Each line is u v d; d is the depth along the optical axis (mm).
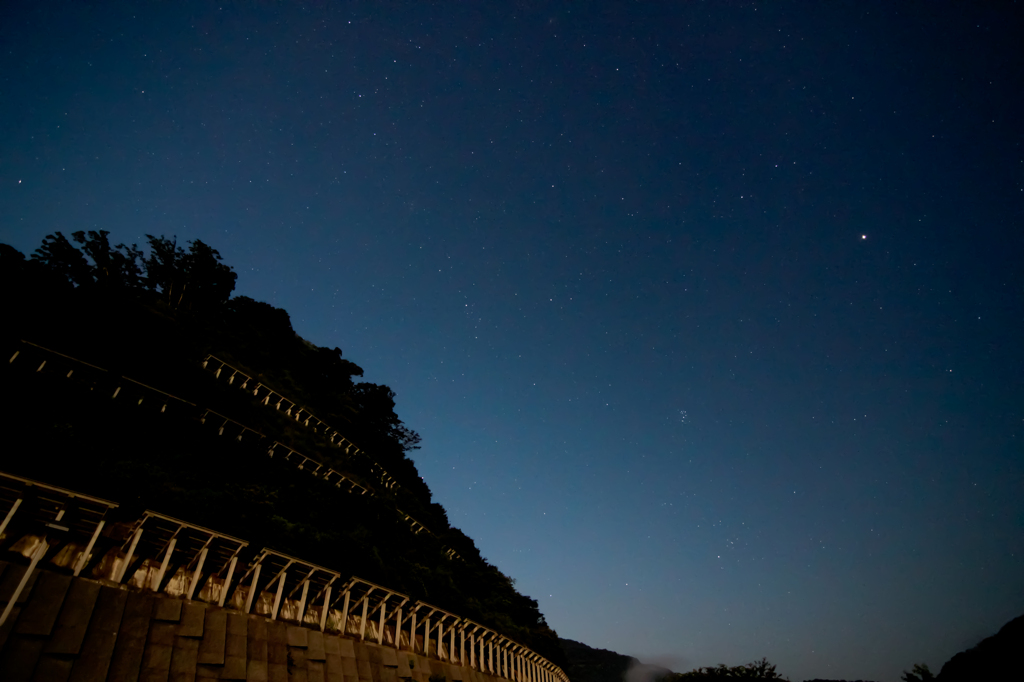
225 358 37656
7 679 10000
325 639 17297
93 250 35375
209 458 23344
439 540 44219
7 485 11992
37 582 11719
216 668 13516
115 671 11586
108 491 14953
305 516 23656
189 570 15312
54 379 21578
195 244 48781
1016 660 21703
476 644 27391
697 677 32562
